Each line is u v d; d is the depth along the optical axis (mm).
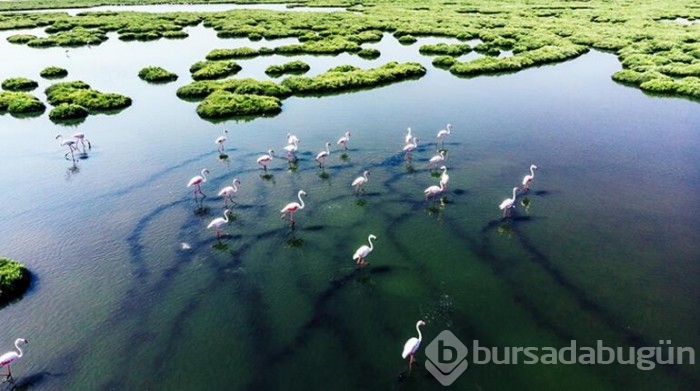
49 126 57219
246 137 53031
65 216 37625
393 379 23578
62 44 98938
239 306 28391
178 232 35438
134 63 85812
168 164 46719
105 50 95875
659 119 56125
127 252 33188
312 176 43625
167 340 26000
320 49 92062
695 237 33875
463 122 55781
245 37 108688
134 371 24156
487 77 75000
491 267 31438
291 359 24797
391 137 51812
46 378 23781
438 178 42875
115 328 26781
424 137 51656
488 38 100562
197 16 130625
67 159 48188
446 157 46781
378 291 29516
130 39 106250
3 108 62000
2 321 27297
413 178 42969
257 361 24719
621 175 42781
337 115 59188
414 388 23047
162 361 24734
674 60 78562
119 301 28719
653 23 112438
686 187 40625
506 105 61531
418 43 100875
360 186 41500
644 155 46719
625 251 32625
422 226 35938
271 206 38844
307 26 114000
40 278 30625
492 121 55938
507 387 23047
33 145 51594
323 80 69562
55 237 34875
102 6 161000
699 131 52531
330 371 24094
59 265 31828
